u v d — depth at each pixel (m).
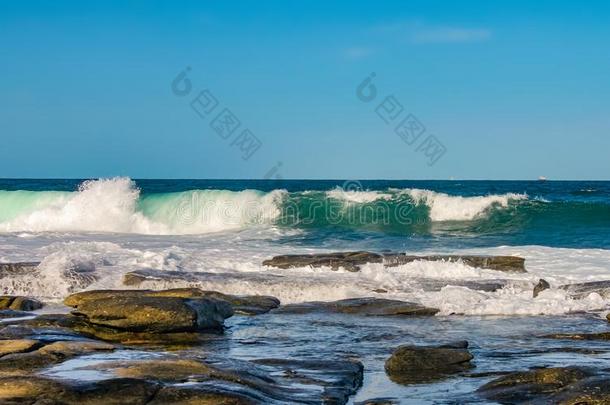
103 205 33.06
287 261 19.91
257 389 8.09
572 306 15.27
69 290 16.77
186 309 12.36
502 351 11.06
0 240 26.14
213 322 12.81
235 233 30.02
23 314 13.55
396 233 29.98
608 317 13.94
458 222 33.19
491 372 9.59
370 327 13.30
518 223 32.03
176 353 10.55
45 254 21.25
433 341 11.96
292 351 11.15
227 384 7.95
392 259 20.00
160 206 33.31
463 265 19.19
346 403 8.22
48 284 16.92
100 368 8.42
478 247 25.80
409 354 10.19
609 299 15.91
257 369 9.10
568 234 29.58
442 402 8.16
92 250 21.64
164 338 12.05
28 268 17.75
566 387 7.85
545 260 21.30
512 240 28.25
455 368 9.90
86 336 11.78
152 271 17.73
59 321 12.54
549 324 13.61
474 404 8.02
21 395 7.35
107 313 12.26
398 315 14.64
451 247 25.83
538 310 14.99
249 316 14.37
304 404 7.77
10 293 16.72
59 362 8.91
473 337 12.30
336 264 19.52
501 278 18.31
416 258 20.03
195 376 8.18
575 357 10.55
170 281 16.83
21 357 9.05
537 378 8.52
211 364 9.05
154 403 7.30
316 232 30.06
